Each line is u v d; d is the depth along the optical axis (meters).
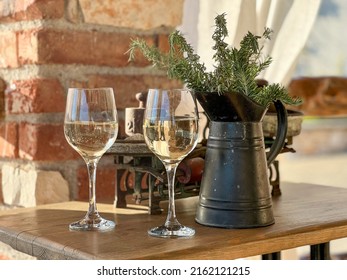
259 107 0.99
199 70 1.01
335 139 2.12
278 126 1.06
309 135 2.10
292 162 2.10
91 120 1.00
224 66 0.99
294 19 1.45
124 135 1.33
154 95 0.96
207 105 1.01
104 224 1.01
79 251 0.87
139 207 1.18
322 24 2.03
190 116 0.96
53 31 1.31
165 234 0.95
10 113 1.38
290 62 1.46
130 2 1.40
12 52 1.36
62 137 1.35
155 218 1.09
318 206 1.16
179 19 1.47
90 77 1.37
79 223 1.02
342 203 1.19
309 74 2.03
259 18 1.43
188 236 0.95
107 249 0.88
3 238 1.02
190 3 1.46
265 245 0.94
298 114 1.26
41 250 0.94
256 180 1.01
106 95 1.01
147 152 1.09
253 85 0.99
